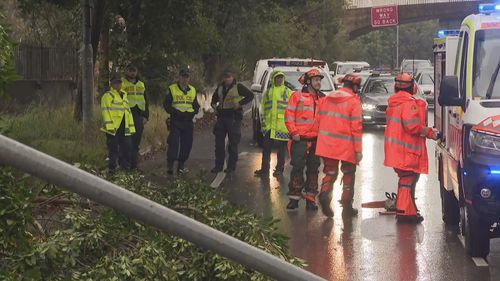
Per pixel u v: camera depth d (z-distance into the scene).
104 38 26.06
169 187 5.98
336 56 59.59
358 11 75.38
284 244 5.71
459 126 9.20
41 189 5.27
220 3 26.88
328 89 22.00
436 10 75.12
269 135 15.98
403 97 10.96
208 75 36.47
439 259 9.05
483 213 8.36
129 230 5.22
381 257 9.20
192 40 27.53
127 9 24.98
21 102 24.88
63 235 5.00
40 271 4.66
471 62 9.12
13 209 4.00
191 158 19.05
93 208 5.36
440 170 11.26
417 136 11.02
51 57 27.22
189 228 2.29
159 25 25.22
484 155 8.35
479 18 9.38
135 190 5.91
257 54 39.06
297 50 47.50
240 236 5.52
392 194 12.03
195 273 5.26
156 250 5.12
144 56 26.47
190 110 15.79
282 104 15.88
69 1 22.50
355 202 12.95
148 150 19.48
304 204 12.75
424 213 11.86
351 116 11.40
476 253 8.94
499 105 8.58
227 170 16.36
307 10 51.28
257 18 33.34
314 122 12.02
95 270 4.99
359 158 11.47
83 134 18.28
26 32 29.09
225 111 16.22
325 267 8.76
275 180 15.48
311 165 12.17
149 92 27.91
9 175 3.98
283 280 2.39
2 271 4.27
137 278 5.06
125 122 14.71
